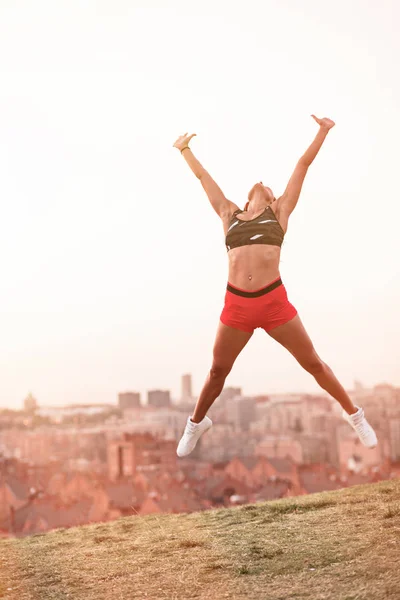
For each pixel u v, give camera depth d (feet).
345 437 363.35
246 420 536.01
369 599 9.75
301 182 14.52
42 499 192.54
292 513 16.65
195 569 12.49
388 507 14.83
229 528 15.76
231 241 14.20
